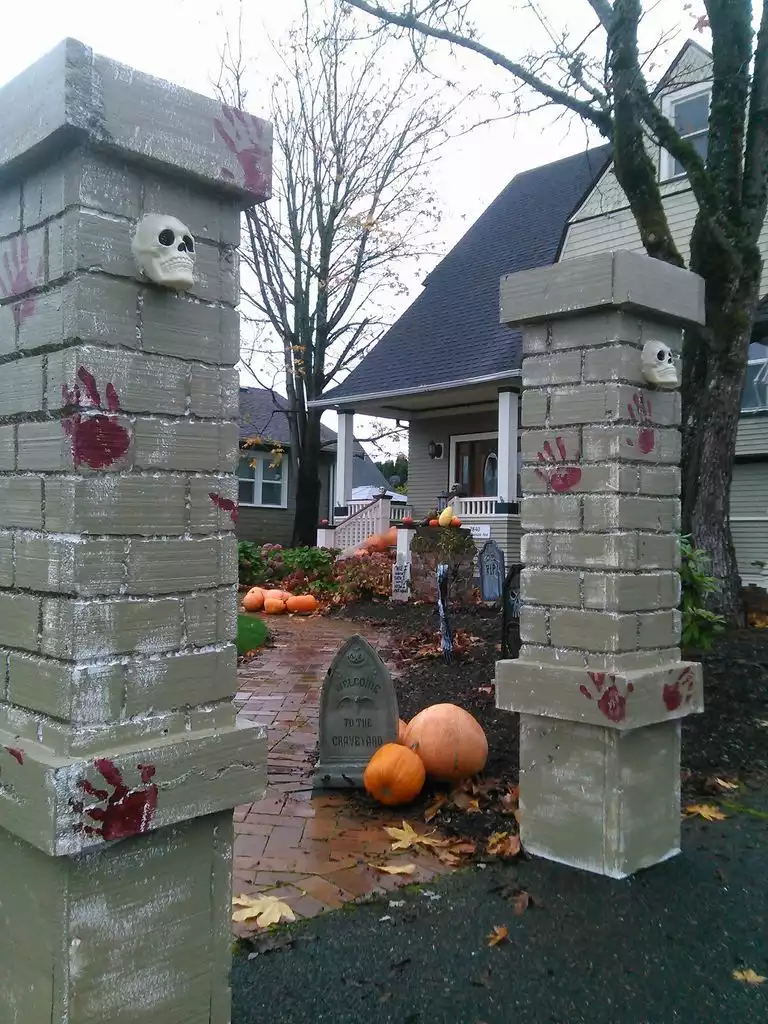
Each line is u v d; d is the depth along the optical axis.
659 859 3.61
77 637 1.88
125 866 1.96
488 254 20.02
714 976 2.73
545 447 3.68
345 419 18.59
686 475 8.51
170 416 2.04
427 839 3.80
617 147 7.87
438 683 6.95
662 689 3.51
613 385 3.46
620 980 2.70
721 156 8.03
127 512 1.96
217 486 2.13
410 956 2.81
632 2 7.38
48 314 1.96
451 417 18.89
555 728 3.62
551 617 3.64
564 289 3.52
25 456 2.02
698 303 3.68
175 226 1.97
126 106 1.92
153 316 2.01
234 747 2.10
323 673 7.84
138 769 1.92
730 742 5.26
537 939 2.94
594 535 3.51
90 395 1.90
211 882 2.12
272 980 2.66
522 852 3.68
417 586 12.94
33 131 1.92
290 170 19.27
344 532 17.73
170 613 2.03
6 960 2.02
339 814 4.17
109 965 1.93
